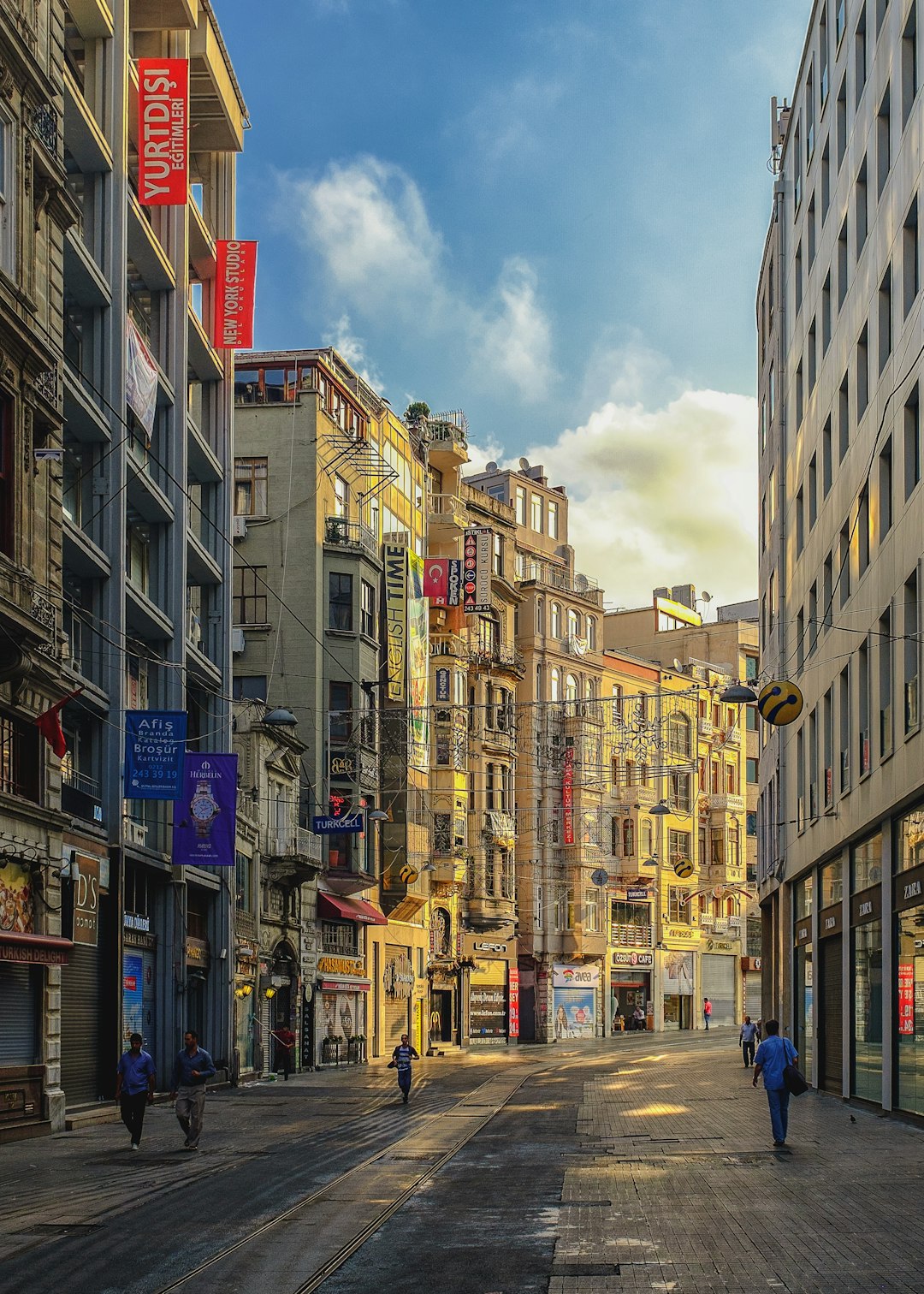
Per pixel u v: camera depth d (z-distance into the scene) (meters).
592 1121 26.34
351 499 59.06
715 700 93.12
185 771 32.59
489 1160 19.77
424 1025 64.81
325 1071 49.59
